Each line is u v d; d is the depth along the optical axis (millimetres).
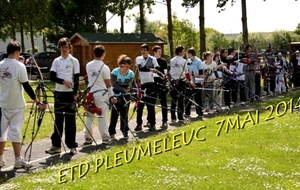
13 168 8234
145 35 31766
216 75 15328
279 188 6812
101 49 9969
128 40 30750
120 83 10883
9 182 7309
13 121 8078
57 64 9078
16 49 7945
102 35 31156
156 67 11836
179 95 13242
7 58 7980
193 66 14070
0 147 8164
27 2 46656
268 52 21734
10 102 7965
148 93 11781
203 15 29609
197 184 7035
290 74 24547
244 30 28562
